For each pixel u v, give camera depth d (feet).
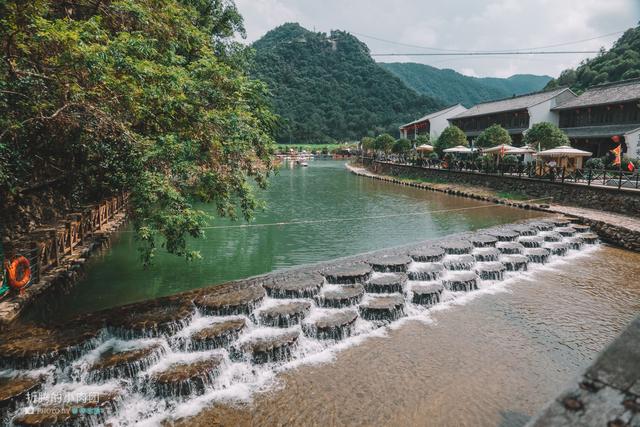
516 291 35.06
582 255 45.42
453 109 173.58
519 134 117.60
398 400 20.83
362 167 186.50
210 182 30.19
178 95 28.43
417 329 28.37
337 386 22.07
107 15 33.55
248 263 41.19
